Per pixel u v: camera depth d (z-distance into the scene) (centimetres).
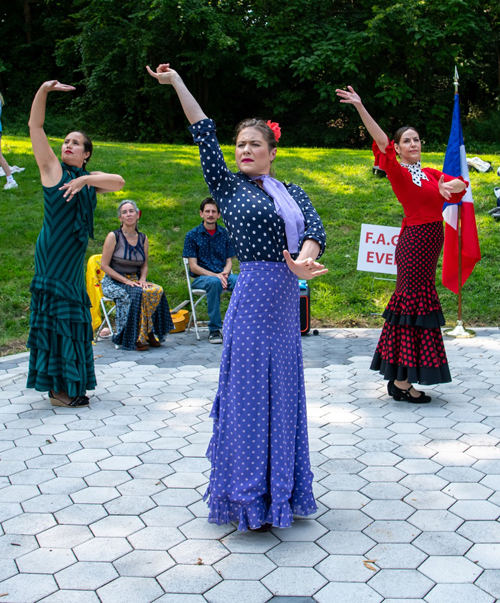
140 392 491
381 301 754
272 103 2267
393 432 400
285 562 261
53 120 2352
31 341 451
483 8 2275
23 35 2625
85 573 255
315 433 401
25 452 376
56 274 438
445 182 409
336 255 847
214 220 681
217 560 263
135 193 992
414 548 270
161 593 241
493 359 560
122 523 295
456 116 631
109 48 2169
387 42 2030
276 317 274
